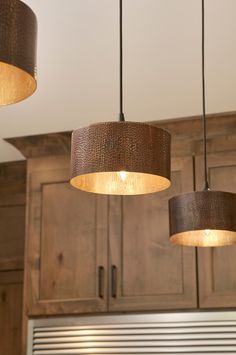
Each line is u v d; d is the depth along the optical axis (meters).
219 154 4.02
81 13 2.95
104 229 4.09
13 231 4.88
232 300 3.76
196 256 3.88
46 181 4.30
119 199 4.12
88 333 3.99
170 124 4.09
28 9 1.65
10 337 4.76
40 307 4.08
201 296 3.81
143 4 2.89
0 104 1.71
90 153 2.06
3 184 4.93
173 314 3.86
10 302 4.82
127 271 3.98
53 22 3.02
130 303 3.91
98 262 4.05
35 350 4.07
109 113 3.98
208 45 3.21
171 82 3.59
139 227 4.04
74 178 2.12
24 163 4.88
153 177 2.24
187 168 4.05
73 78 3.55
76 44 3.21
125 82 3.59
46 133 4.25
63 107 3.91
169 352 3.81
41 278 4.13
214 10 2.92
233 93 3.72
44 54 3.31
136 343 3.88
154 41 3.18
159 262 3.94
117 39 3.17
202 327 3.80
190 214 2.61
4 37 1.58
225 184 3.96
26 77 1.66
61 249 4.15
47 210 4.25
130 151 2.04
